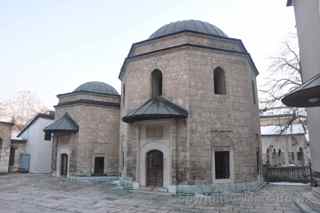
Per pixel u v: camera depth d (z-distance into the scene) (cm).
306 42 1121
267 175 2158
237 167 1494
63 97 2422
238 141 1532
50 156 2909
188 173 1384
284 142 3139
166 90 1534
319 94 777
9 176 2372
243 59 1670
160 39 1633
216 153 1500
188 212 991
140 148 1538
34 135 2880
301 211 980
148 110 1420
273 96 2058
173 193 1359
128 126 1591
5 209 1063
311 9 1036
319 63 966
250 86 1667
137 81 1666
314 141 1121
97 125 2264
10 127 2650
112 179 2177
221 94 1554
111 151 2288
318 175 1101
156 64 1603
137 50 1731
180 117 1427
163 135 1474
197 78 1496
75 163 2136
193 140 1419
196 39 1569
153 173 1501
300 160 3034
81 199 1284
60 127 2141
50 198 1323
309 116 1180
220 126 1497
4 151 2572
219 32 1755
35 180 2091
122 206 1105
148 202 1184
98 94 2352
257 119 1855
